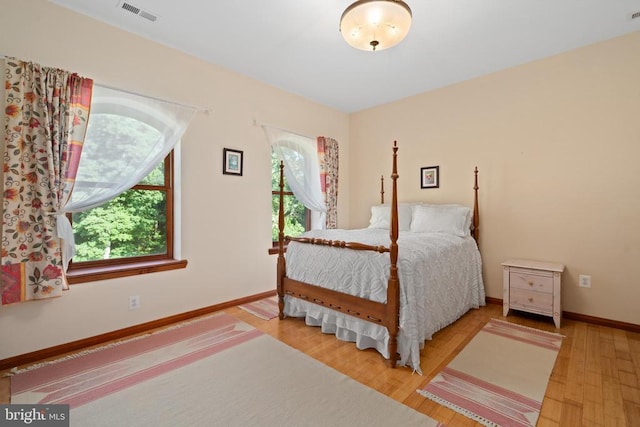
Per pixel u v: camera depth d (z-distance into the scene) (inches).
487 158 131.5
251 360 81.2
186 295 112.0
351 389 68.4
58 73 81.3
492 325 106.1
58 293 81.1
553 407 62.3
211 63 118.7
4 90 76.0
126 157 95.8
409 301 77.7
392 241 77.4
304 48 108.2
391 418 58.9
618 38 101.8
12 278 75.4
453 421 58.3
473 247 125.3
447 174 143.8
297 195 150.9
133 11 87.6
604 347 88.7
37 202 78.9
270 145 140.8
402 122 159.9
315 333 99.0
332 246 94.8
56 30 84.0
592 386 69.4
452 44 105.7
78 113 84.7
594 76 106.4
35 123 78.3
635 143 99.7
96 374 74.1
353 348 88.7
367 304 84.2
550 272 104.6
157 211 110.8
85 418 58.5
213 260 120.1
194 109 111.4
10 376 73.0
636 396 65.6
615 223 103.6
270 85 140.1
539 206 118.9
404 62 119.0
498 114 128.0
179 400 64.1
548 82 115.7
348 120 183.2
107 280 93.3
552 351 86.6
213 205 120.0
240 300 128.3
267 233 139.5
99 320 91.7
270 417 59.0
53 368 76.8
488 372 75.7
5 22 76.7
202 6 85.0
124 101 96.0
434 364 79.7
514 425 57.2
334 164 166.4
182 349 87.4
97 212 97.7
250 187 132.5
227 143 124.2
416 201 155.1
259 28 95.8
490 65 122.6
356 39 76.9
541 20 91.7
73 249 84.6
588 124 108.0
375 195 173.0
